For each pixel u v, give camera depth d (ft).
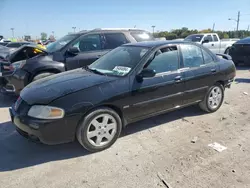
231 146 11.99
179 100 14.38
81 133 10.93
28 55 21.72
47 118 10.23
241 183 9.14
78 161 10.77
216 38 48.11
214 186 8.98
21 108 11.01
